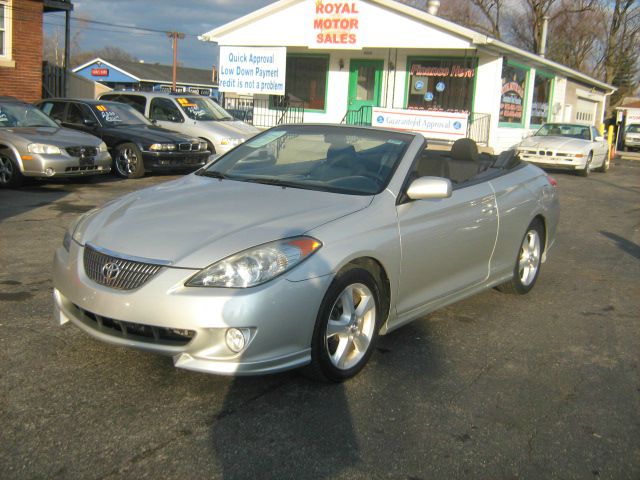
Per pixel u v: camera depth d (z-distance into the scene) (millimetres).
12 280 5418
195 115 14531
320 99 21344
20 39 17047
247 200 4012
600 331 5082
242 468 2895
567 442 3309
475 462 3070
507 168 5793
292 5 19750
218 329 3234
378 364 4148
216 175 4734
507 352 4516
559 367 4301
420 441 3229
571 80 27344
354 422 3371
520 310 5520
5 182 10336
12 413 3248
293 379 3836
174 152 12367
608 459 3168
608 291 6309
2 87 16891
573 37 45750
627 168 23328
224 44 21141
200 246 3424
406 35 18312
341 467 2953
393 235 4012
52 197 9695
